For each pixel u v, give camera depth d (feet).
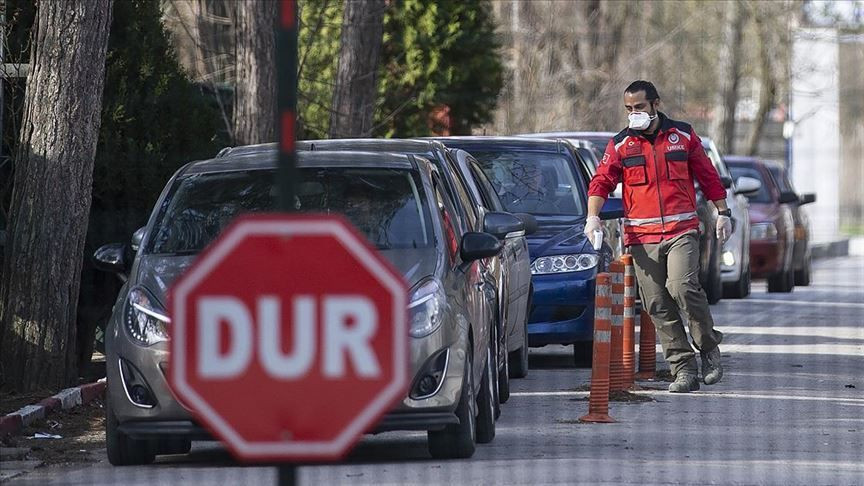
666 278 129.18
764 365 154.10
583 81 373.20
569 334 148.56
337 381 43.32
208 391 43.19
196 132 153.38
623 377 129.80
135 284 95.71
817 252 410.31
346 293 43.29
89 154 129.49
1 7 137.80
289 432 43.24
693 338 130.52
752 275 268.41
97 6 128.88
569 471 90.43
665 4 442.91
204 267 43.21
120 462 95.45
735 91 451.12
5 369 127.03
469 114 283.59
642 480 87.25
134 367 91.61
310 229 43.37
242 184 105.19
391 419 90.17
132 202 148.05
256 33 196.24
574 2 378.53
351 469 91.61
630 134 127.75
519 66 368.89
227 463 96.94
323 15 268.41
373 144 119.65
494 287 114.21
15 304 127.13
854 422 113.60
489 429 102.73
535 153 161.89
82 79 128.36
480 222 119.24
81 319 146.82
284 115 44.01
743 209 254.68
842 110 478.59
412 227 99.71
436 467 92.07
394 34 279.08
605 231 156.56
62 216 127.34
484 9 285.23
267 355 43.29
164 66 152.66
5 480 90.79
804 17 469.98
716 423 112.88
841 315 221.46
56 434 110.83
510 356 142.51
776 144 520.83
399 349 43.32
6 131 146.92
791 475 89.51
